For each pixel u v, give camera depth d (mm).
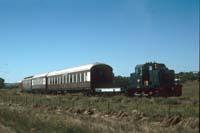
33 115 29031
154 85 41375
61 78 63531
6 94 76625
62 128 21203
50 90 69125
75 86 56969
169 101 32031
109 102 35344
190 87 30250
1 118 27875
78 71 56031
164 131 19938
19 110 33812
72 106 37125
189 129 19984
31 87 83250
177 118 22609
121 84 51000
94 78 51531
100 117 28469
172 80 40469
